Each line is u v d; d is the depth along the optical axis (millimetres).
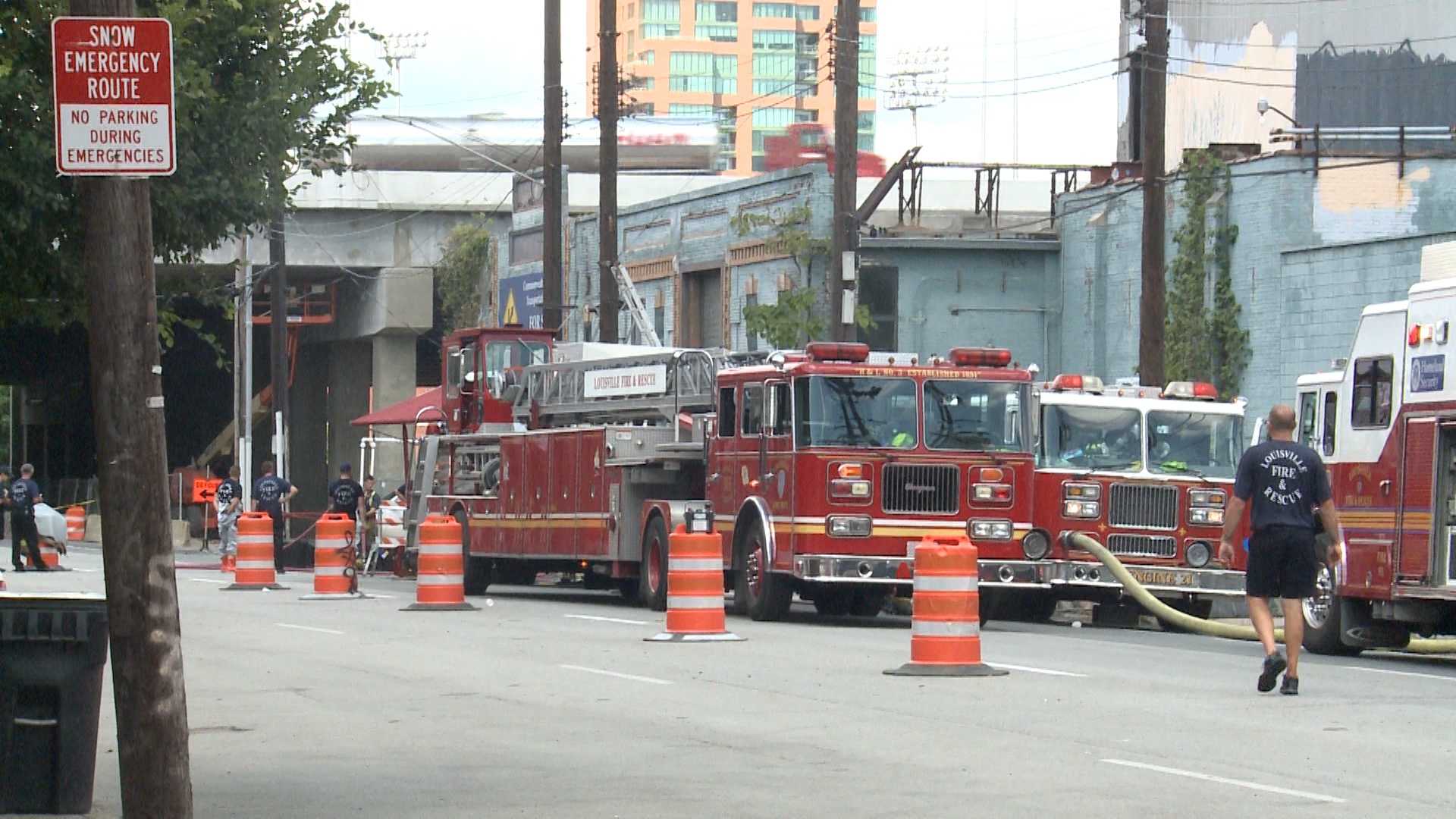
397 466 171750
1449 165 96938
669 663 51812
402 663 52656
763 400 68000
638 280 133875
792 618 72500
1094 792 30219
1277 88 131375
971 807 29094
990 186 126188
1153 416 73750
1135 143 125750
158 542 23922
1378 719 39219
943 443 65875
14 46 36969
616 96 105688
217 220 42406
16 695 29125
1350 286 90625
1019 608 78500
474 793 31234
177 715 24062
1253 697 43188
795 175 115562
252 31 41656
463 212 169500
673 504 73625
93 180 23625
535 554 84625
